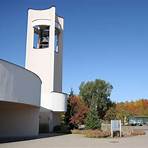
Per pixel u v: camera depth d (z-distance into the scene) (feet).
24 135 97.60
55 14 142.72
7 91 71.31
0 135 94.53
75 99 147.95
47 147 64.44
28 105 90.99
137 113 387.96
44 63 139.95
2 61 68.90
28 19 144.77
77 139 91.30
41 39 143.84
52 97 133.28
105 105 240.12
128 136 110.93
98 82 247.50
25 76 81.82
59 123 140.67
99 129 128.36
